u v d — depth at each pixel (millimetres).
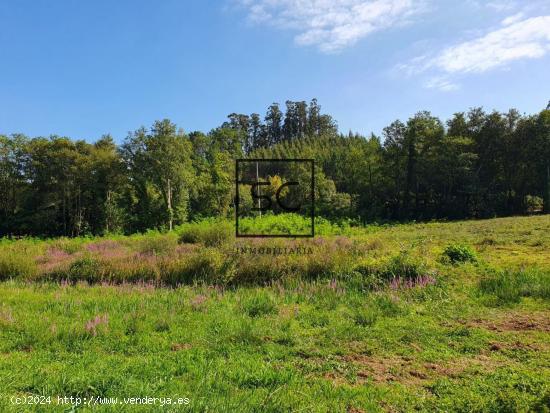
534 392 3879
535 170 48656
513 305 7168
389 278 8984
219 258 10102
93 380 3949
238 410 3340
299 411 3438
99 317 6273
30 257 11961
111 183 49625
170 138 48844
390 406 3666
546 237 16078
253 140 125062
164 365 4500
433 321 6422
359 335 5703
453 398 3801
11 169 46125
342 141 98688
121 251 14773
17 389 3840
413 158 52188
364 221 39188
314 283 8930
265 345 5285
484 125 51250
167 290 8609
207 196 51438
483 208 47312
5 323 5984
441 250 13211
